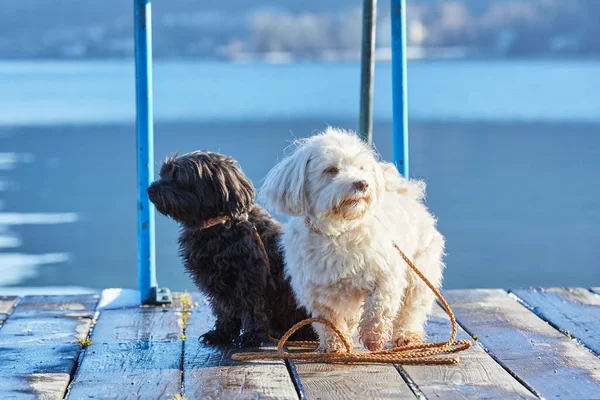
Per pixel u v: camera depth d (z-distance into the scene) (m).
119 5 55.31
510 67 40.34
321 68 42.41
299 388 2.22
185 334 2.56
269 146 9.29
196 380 2.27
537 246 4.72
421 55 50.56
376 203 2.31
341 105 17.78
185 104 18.17
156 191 2.43
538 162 8.51
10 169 7.65
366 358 2.33
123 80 29.72
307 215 2.32
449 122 13.46
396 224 2.38
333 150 2.30
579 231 5.12
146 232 2.79
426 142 10.44
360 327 2.31
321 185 2.29
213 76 34.31
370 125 2.82
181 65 49.09
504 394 2.18
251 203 2.46
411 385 2.23
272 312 2.52
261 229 2.50
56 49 55.91
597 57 49.44
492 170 7.91
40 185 6.67
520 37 49.69
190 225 2.46
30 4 55.41
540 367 2.32
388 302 2.30
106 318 2.68
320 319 2.35
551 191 6.65
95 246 4.55
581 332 2.55
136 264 4.17
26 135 10.95
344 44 52.09
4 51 55.44
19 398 2.19
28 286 3.72
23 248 4.50
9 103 18.02
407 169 2.76
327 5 52.50
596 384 2.23
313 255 2.31
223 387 2.23
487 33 50.09
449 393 2.19
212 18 53.78
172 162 2.47
